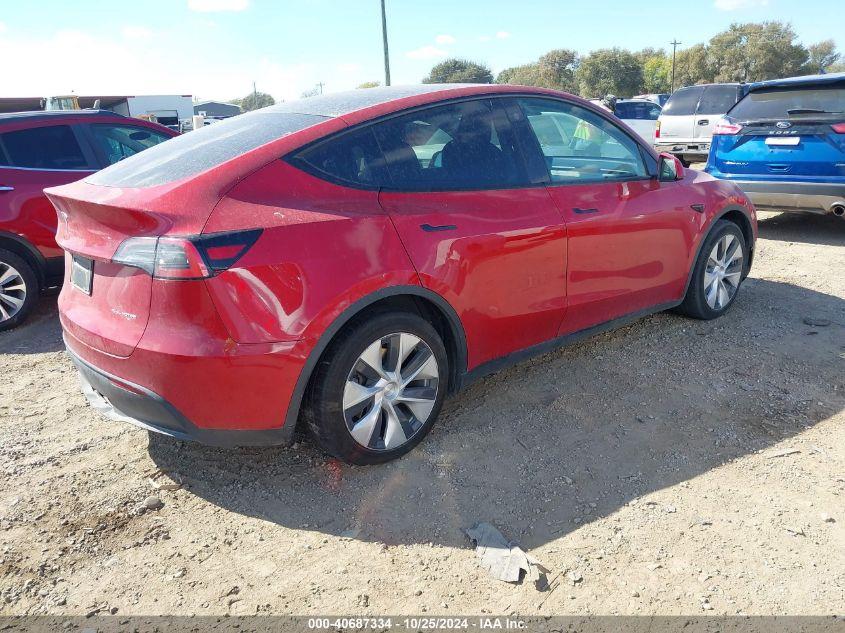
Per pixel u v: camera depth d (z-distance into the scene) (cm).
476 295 317
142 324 254
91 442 339
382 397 295
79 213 274
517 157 345
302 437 333
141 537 263
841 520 260
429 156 314
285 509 278
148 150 323
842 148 662
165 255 243
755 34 7656
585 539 254
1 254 515
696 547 247
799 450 309
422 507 276
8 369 445
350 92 347
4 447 335
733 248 482
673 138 1371
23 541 261
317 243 264
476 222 315
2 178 519
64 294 311
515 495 282
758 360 409
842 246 702
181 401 254
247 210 256
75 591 235
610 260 382
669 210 416
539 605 223
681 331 459
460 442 323
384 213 287
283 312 255
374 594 230
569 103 383
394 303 302
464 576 237
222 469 309
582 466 302
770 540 249
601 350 429
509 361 352
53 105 2284
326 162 283
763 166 720
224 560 249
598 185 380
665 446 315
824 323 465
